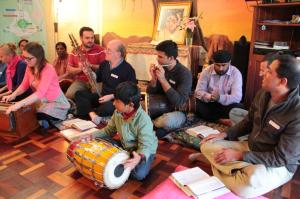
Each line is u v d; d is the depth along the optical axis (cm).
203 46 385
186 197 148
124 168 175
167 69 271
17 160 216
